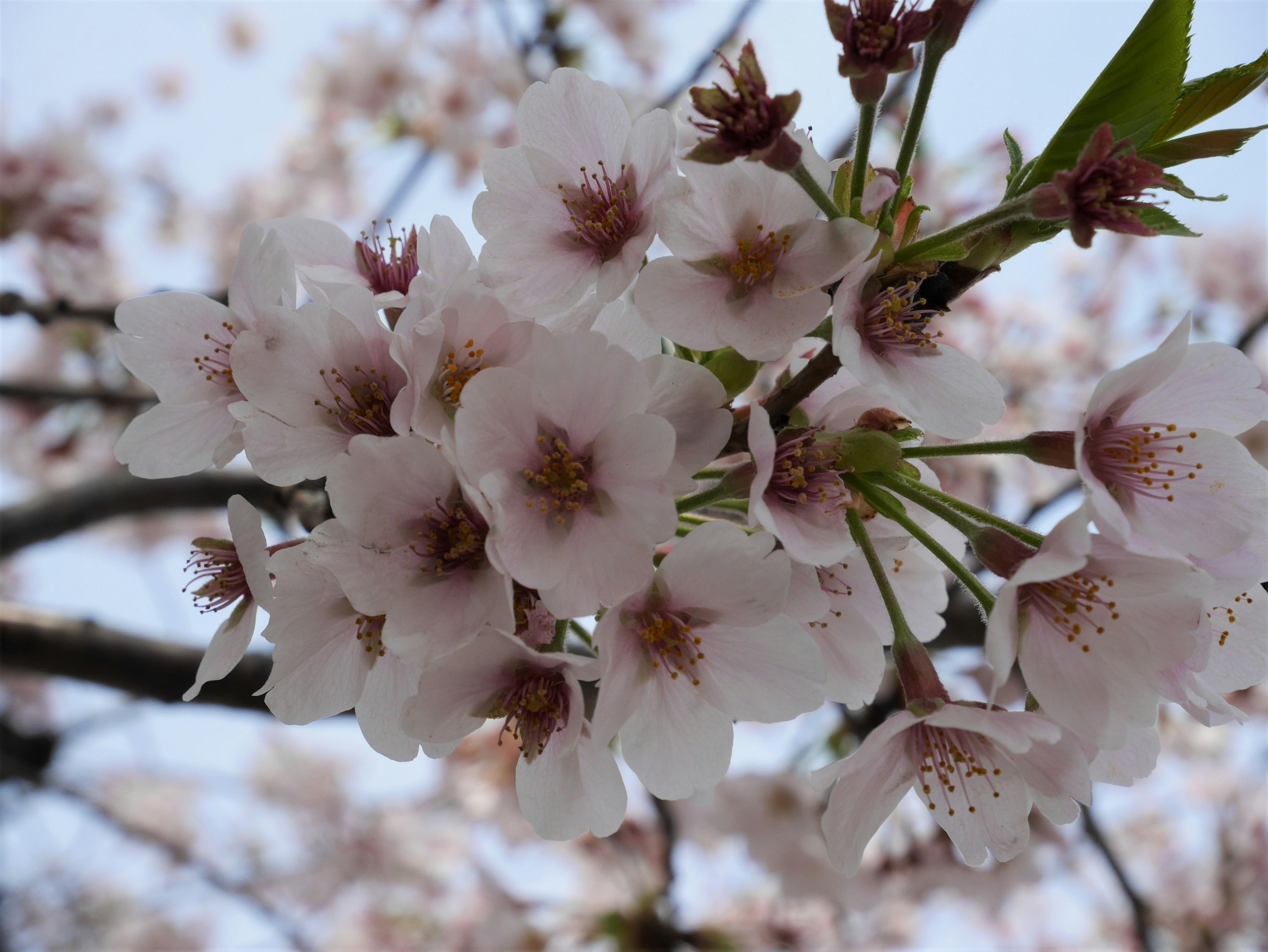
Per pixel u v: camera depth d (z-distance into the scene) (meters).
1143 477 0.19
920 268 0.18
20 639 0.35
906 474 0.19
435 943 0.65
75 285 0.64
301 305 0.20
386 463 0.17
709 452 0.18
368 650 0.19
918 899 0.45
